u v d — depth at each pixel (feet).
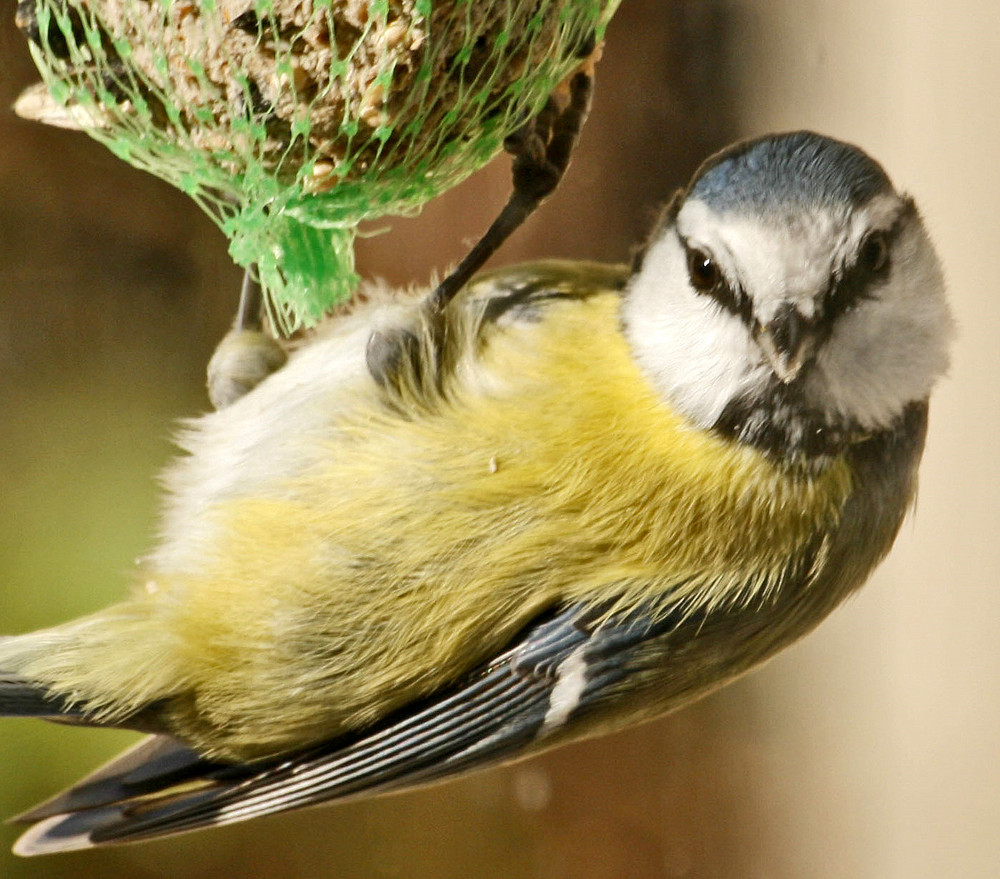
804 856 28.86
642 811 29.40
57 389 26.99
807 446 15.65
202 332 27.81
